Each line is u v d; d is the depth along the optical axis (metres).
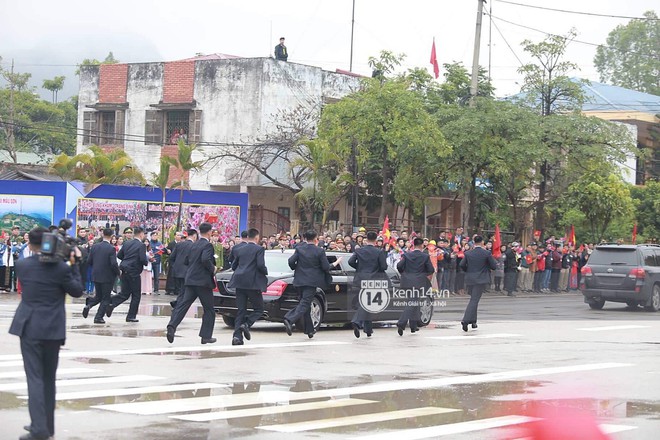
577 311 27.25
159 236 32.19
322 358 14.61
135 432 8.74
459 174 37.34
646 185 52.59
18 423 9.09
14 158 55.88
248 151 41.50
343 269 19.19
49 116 64.81
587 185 44.12
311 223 39.50
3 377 11.70
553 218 47.03
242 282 16.05
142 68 44.25
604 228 45.16
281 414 9.85
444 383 12.38
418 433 9.02
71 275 8.76
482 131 36.16
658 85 92.56
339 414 9.95
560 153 39.19
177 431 8.83
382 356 15.10
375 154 39.09
